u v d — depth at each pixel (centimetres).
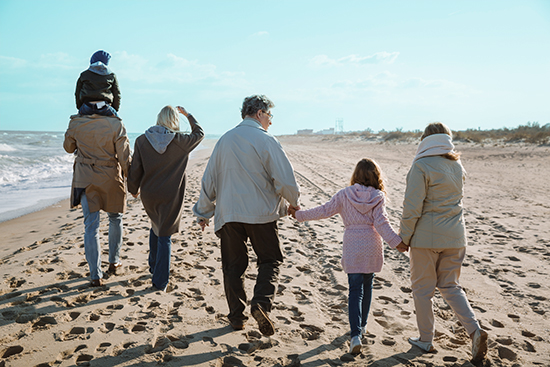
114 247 410
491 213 784
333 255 507
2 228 661
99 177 369
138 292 363
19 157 1961
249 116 309
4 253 502
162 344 271
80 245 519
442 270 276
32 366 237
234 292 293
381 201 283
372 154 2600
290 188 283
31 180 1367
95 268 370
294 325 309
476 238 597
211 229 631
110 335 279
